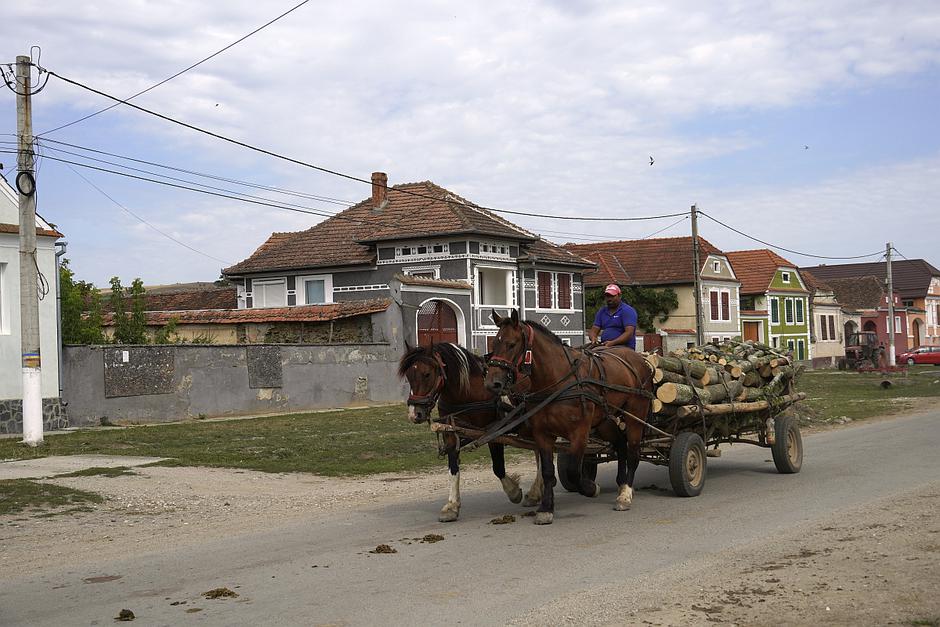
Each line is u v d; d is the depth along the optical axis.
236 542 9.24
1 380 21.03
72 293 28.41
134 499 12.05
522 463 16.12
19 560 8.56
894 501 10.53
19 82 18.67
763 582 7.06
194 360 25.02
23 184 18.61
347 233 40.94
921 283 95.06
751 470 14.05
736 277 62.75
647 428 11.35
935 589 6.65
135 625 6.27
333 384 29.30
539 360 9.62
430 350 9.76
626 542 8.69
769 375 13.59
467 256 36.78
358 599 6.79
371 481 13.97
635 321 12.05
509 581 7.24
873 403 30.62
